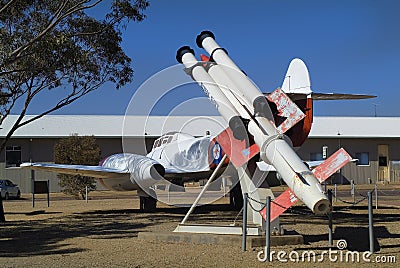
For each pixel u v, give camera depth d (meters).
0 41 16.28
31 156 41.66
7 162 41.41
